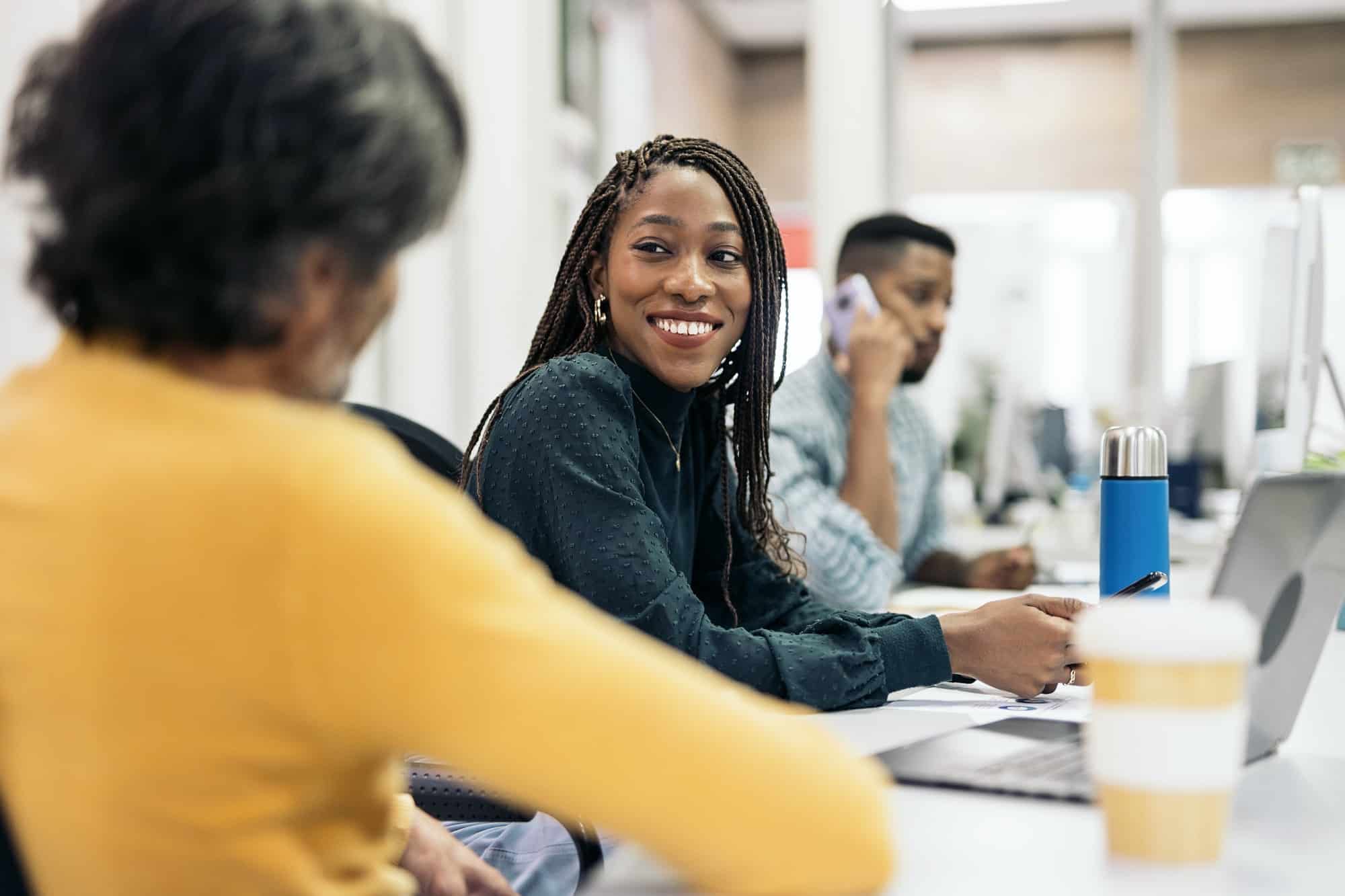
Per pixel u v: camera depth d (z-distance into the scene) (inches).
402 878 25.2
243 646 19.9
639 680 20.9
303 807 21.1
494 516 45.2
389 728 20.2
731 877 21.4
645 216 49.8
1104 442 43.2
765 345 52.6
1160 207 215.6
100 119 20.7
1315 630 32.7
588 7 224.4
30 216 21.8
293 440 20.7
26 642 20.8
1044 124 292.5
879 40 173.6
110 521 20.4
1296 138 280.8
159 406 21.3
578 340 51.9
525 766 20.1
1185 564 91.6
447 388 148.1
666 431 50.4
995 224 293.7
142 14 20.9
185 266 20.9
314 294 22.1
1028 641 43.3
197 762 20.3
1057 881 22.8
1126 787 23.9
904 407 101.0
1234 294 277.0
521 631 20.3
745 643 42.0
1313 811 28.2
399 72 22.2
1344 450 80.0
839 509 75.7
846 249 102.3
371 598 19.8
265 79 20.6
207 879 20.7
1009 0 273.7
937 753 32.0
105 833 20.8
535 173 167.0
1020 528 133.5
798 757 22.1
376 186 21.5
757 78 330.3
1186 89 284.0
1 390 23.5
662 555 43.3
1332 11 278.1
